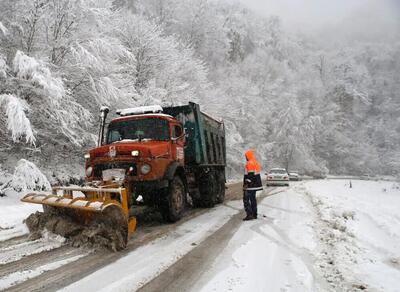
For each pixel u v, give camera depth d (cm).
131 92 1534
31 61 996
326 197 1332
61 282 379
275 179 2164
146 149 675
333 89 7169
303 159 5066
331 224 742
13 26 1131
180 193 789
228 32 5178
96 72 1352
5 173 1088
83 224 552
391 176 5788
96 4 1338
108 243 506
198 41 3997
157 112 845
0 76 1042
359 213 930
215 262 458
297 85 6256
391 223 781
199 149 977
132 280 388
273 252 508
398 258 500
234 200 1280
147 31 2002
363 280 398
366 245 570
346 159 5991
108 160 680
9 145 1150
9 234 596
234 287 370
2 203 912
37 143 1297
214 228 692
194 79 2483
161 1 3562
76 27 1277
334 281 395
